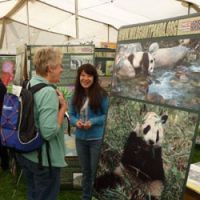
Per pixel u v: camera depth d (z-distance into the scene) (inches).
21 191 154.9
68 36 458.6
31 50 144.4
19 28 434.3
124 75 93.4
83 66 119.0
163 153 74.1
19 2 342.3
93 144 118.5
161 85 77.5
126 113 90.7
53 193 89.7
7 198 147.7
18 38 441.7
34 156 84.4
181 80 71.6
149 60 82.6
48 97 80.7
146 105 82.4
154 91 79.8
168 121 73.9
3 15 392.5
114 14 349.7
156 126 77.7
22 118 81.3
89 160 122.8
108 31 424.2
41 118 80.6
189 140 67.5
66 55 143.3
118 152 92.1
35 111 81.4
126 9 323.0
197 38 68.6
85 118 119.0
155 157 76.7
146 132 81.0
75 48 143.7
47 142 84.0
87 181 124.6
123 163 89.0
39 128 81.6
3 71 214.8
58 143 87.4
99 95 117.0
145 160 80.1
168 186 71.6
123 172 88.7
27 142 80.7
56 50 86.1
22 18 400.8
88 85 117.5
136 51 88.7
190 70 69.4
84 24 405.1
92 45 144.7
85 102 119.4
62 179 150.9
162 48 78.4
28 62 152.5
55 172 88.4
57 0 327.3
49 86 83.4
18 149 82.5
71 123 122.6
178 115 71.2
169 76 75.2
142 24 87.4
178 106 71.6
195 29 69.4
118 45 98.9
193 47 69.3
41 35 445.7
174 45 74.7
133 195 83.4
